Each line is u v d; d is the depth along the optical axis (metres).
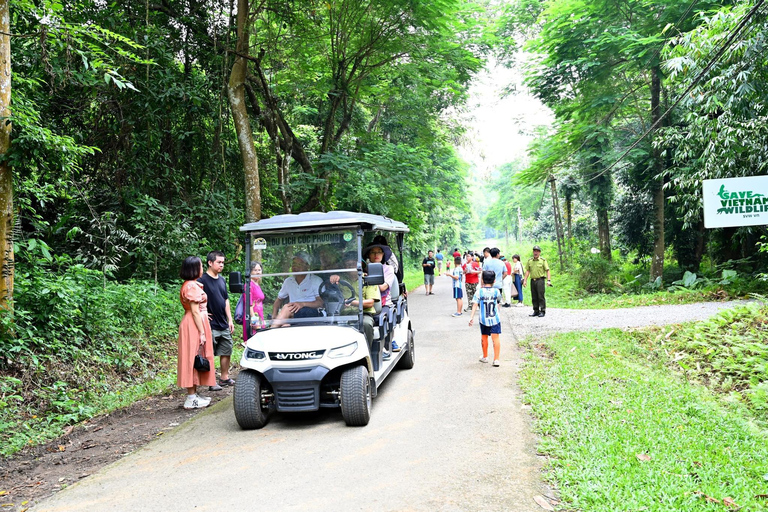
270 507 4.23
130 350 9.59
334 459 5.20
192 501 4.43
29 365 7.71
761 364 8.12
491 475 4.63
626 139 25.30
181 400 8.15
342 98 20.06
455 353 10.37
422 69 20.22
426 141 26.84
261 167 19.00
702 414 5.96
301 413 6.96
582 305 17.95
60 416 7.00
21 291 8.30
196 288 7.60
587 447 4.93
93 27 8.68
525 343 10.86
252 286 6.98
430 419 6.32
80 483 4.98
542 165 26.45
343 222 6.80
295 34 17.22
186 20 15.28
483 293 9.09
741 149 14.00
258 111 17.14
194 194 15.48
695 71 13.98
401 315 9.08
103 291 9.83
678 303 16.08
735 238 20.55
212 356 7.79
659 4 19.61
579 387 7.11
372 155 19.56
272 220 7.11
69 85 12.52
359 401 6.05
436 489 4.40
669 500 3.86
